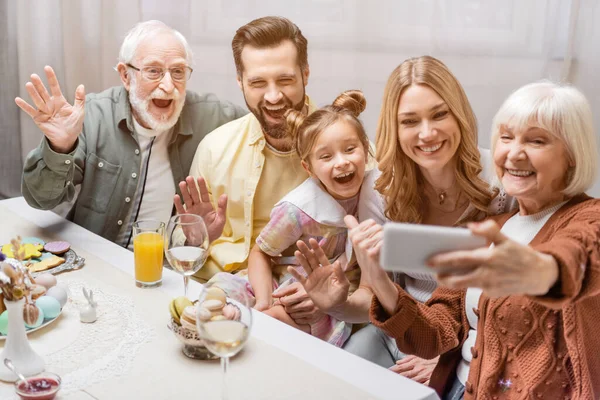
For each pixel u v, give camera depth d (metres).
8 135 2.67
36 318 1.11
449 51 2.25
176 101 1.83
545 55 2.16
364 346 1.57
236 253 1.81
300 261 1.38
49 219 1.68
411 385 1.01
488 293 0.84
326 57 2.39
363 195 1.62
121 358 1.06
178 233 1.24
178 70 1.82
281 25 1.74
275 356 1.08
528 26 2.16
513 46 2.19
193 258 1.22
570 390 1.08
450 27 2.23
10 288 0.98
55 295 1.19
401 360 1.53
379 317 1.24
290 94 1.75
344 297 1.39
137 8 2.55
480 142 2.29
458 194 1.50
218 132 1.87
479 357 1.19
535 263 0.83
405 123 1.41
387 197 1.52
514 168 1.14
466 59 2.24
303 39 1.78
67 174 1.64
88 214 1.88
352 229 1.18
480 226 0.80
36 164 1.62
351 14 2.33
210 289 0.94
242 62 1.76
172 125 1.85
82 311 1.17
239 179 1.82
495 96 2.24
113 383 1.00
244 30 1.75
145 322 1.18
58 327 1.16
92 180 1.86
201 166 1.87
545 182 1.13
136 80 1.80
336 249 1.67
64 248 1.45
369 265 1.17
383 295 1.20
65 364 1.04
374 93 2.37
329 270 1.39
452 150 1.41
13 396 0.96
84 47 2.62
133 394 0.97
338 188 1.58
